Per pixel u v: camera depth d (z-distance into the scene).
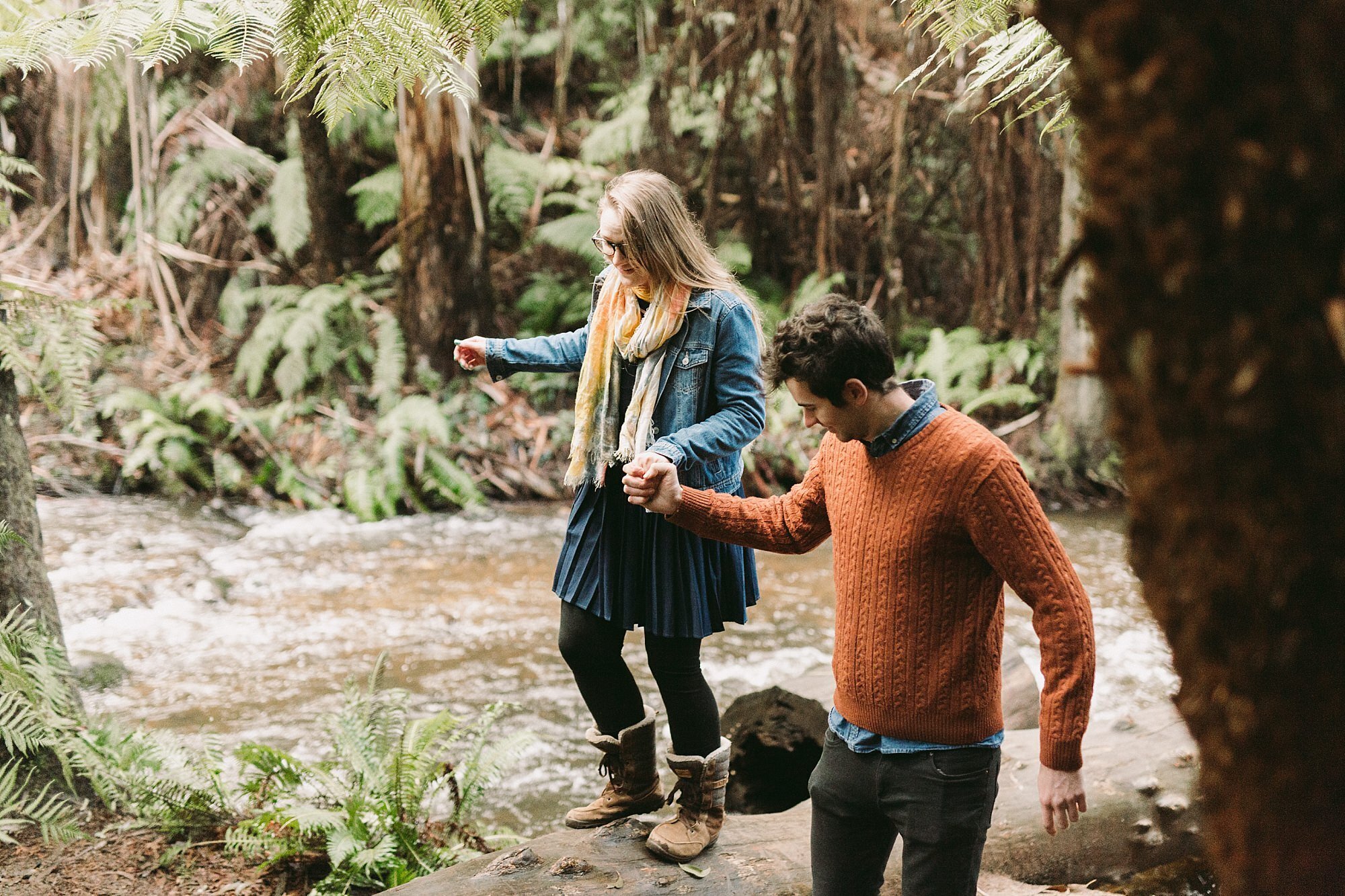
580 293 9.06
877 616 1.76
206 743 3.22
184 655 4.80
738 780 3.49
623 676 2.40
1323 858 0.63
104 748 2.97
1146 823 2.66
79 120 8.61
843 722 1.87
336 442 7.66
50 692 2.85
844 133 9.15
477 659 4.82
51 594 3.08
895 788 1.77
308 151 8.35
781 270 9.68
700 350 2.22
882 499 1.75
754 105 9.28
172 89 8.98
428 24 1.73
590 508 2.32
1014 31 1.89
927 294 9.60
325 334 7.89
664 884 2.18
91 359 3.20
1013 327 8.94
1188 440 0.63
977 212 8.84
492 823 3.39
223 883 2.62
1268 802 0.64
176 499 7.18
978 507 1.65
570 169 9.55
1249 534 0.61
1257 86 0.57
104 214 8.79
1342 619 0.60
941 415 1.73
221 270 8.85
